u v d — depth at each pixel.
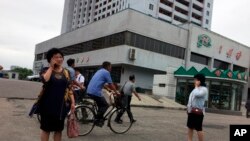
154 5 72.19
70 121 4.86
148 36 35.34
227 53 45.62
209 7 84.31
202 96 6.38
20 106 11.66
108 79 7.56
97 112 7.50
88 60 41.62
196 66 40.84
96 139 6.94
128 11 33.75
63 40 52.81
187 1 79.69
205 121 14.10
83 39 44.34
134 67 35.28
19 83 24.62
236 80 23.95
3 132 6.69
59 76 4.37
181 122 12.31
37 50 69.56
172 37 38.09
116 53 34.69
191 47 39.84
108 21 37.78
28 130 7.22
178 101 25.52
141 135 8.09
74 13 107.69
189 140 6.61
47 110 4.27
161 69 36.66
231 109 24.23
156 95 27.16
